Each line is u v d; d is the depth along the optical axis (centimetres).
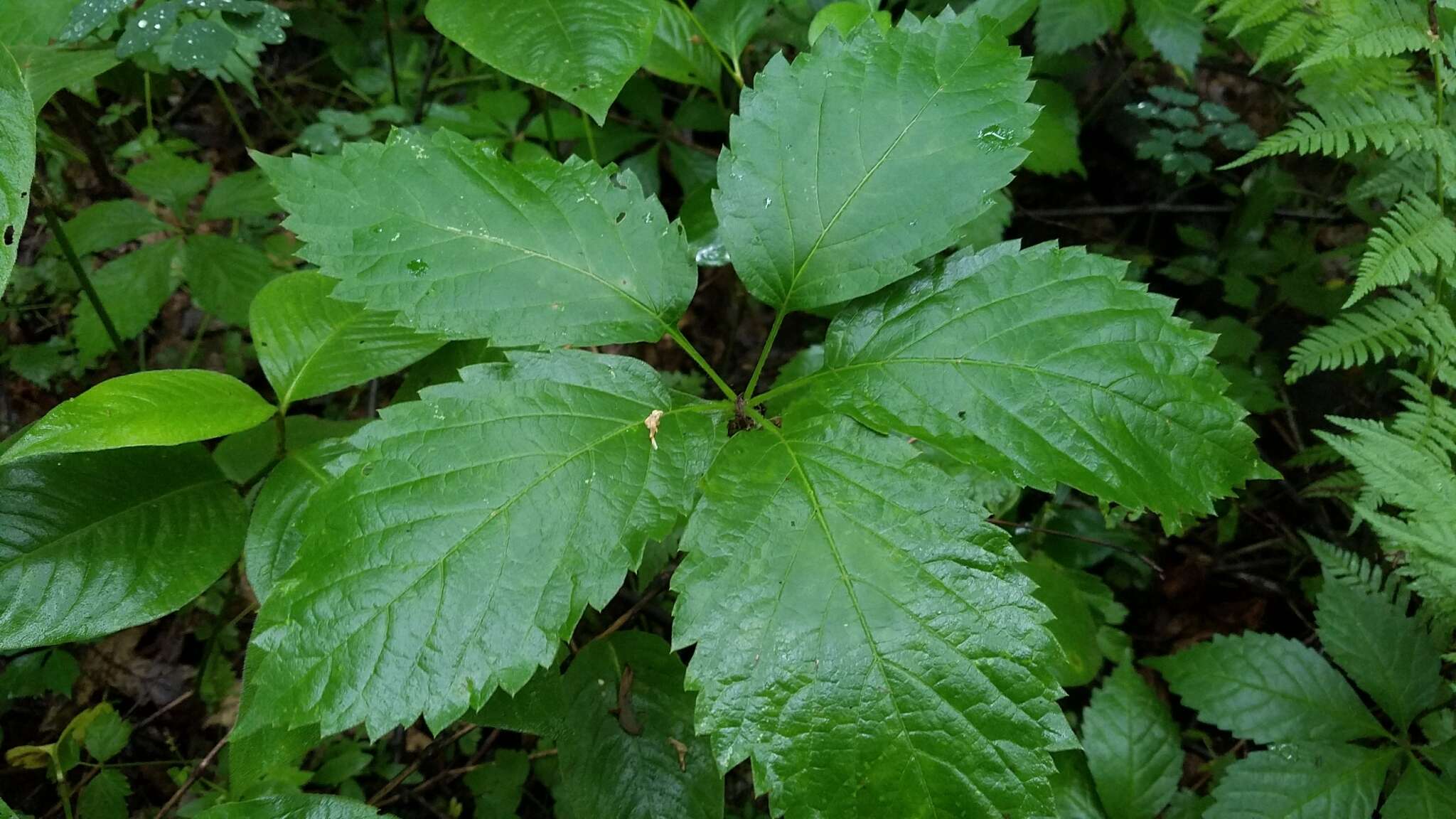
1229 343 60
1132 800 44
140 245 73
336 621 27
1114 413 31
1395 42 46
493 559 28
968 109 35
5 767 53
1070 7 59
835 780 27
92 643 56
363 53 81
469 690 27
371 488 29
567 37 42
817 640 28
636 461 31
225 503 38
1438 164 47
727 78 70
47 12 51
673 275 35
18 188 32
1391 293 52
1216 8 66
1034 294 33
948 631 28
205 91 82
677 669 40
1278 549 61
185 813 47
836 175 34
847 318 34
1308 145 47
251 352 68
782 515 29
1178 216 74
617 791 38
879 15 46
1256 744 53
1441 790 40
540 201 35
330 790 50
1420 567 42
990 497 45
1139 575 58
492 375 32
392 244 33
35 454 32
